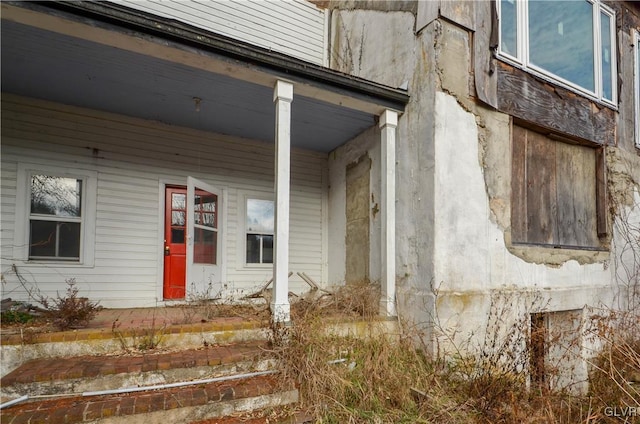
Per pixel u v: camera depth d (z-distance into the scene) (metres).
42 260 4.71
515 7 5.10
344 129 5.65
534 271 4.94
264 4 6.33
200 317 4.16
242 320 3.96
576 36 5.79
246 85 4.29
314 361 3.24
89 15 3.02
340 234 6.24
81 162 4.98
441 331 4.01
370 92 4.40
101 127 5.12
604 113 6.14
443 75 4.35
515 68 5.01
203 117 5.30
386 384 3.38
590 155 6.19
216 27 5.83
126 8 3.10
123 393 2.80
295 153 6.54
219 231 5.83
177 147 5.63
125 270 5.18
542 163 5.48
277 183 3.93
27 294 4.57
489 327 4.37
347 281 5.92
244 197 6.12
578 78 5.77
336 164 6.48
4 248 4.50
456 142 4.38
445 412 3.07
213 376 3.14
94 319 4.03
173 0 5.50
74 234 4.92
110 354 3.24
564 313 5.36
